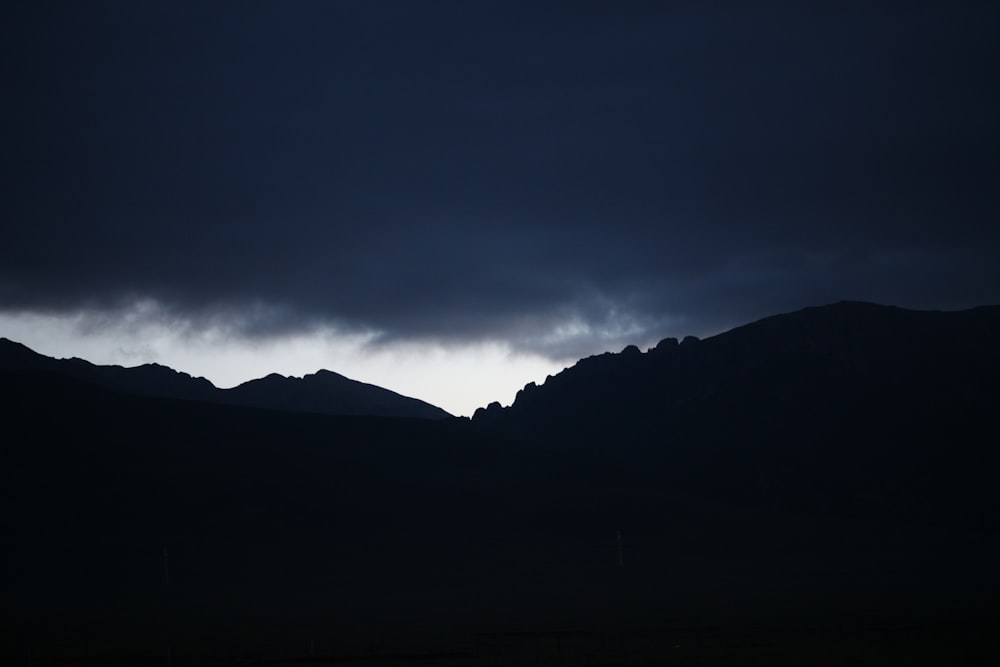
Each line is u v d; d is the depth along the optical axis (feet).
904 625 280.72
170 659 237.45
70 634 325.83
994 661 196.95
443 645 257.34
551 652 233.35
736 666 197.47
